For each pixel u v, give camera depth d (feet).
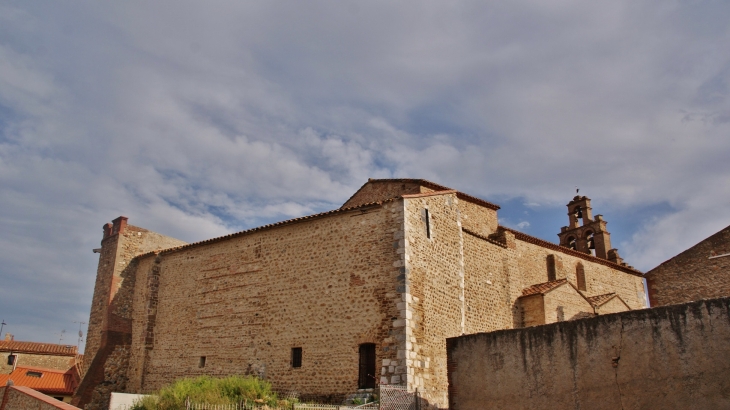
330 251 76.13
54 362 134.10
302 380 72.38
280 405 64.90
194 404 60.59
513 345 52.54
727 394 40.19
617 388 45.32
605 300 102.12
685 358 42.63
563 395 48.16
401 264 69.21
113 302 100.94
